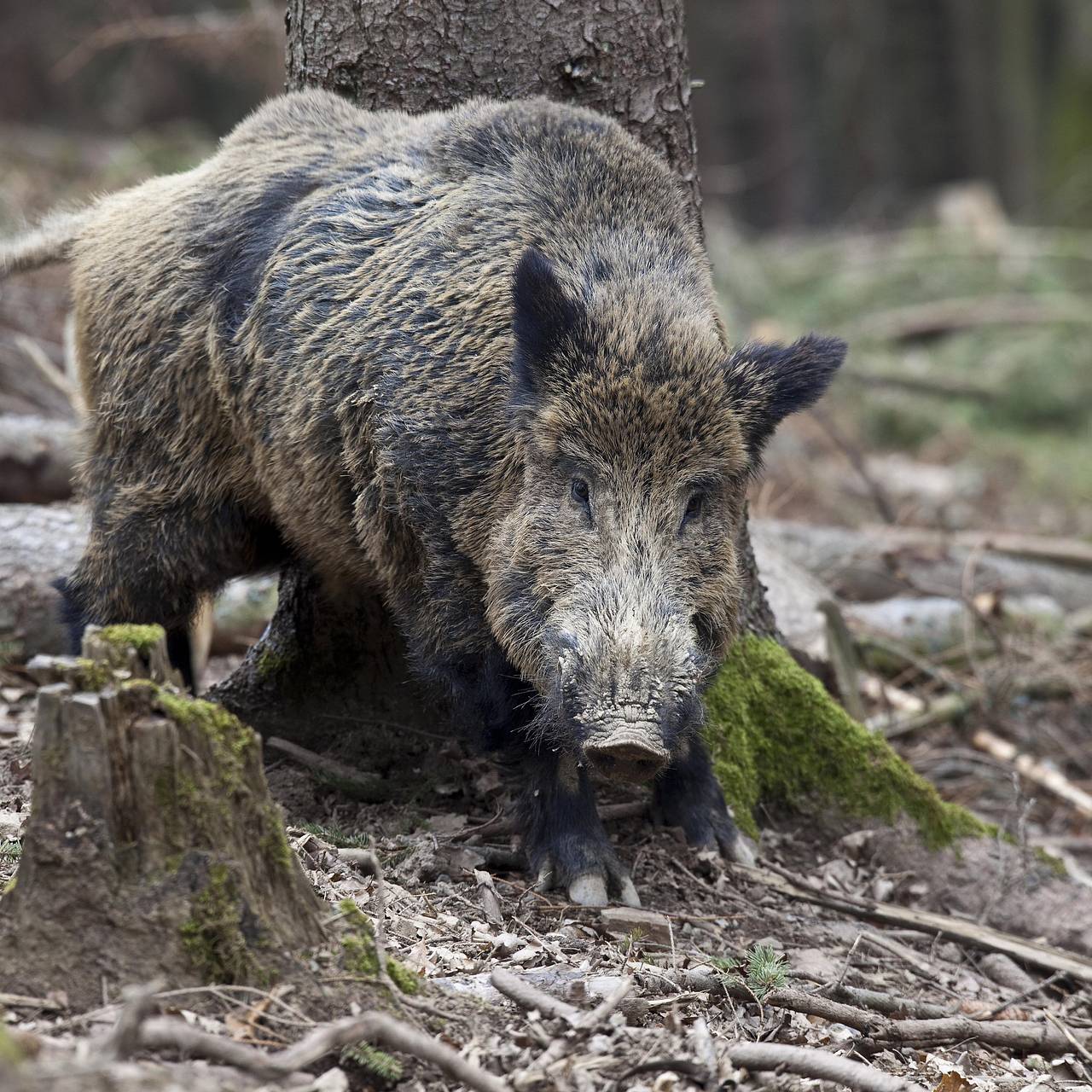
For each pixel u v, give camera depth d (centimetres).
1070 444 2922
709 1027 731
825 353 888
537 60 1063
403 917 791
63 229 1184
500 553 848
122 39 2141
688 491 818
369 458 918
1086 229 4403
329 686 1099
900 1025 828
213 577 1070
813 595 1390
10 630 1307
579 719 756
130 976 597
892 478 2577
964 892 1122
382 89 1084
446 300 899
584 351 816
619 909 891
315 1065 595
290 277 969
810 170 5091
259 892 624
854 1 5056
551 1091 612
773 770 1138
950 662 1664
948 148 5097
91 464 1080
